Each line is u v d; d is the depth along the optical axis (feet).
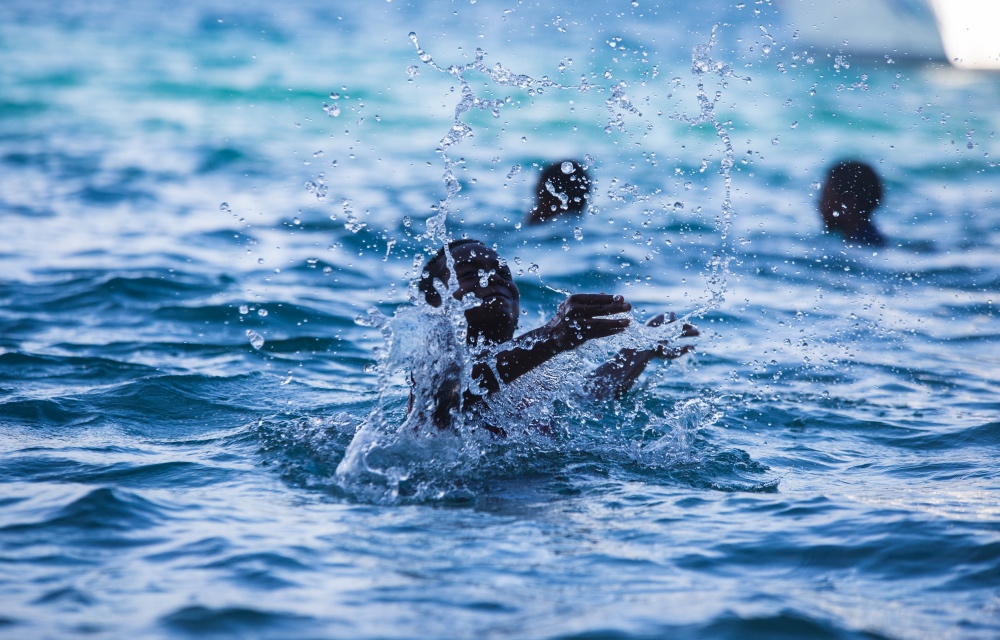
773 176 111.75
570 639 20.59
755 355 55.01
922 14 198.39
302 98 172.55
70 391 44.01
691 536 27.55
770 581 24.35
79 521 27.27
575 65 203.00
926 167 122.72
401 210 90.07
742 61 204.85
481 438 36.73
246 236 81.46
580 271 70.74
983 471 35.45
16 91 166.71
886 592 23.66
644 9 361.71
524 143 131.34
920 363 54.39
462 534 27.63
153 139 130.72
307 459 35.22
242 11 345.92
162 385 44.91
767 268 74.49
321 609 22.03
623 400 44.34
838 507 30.09
